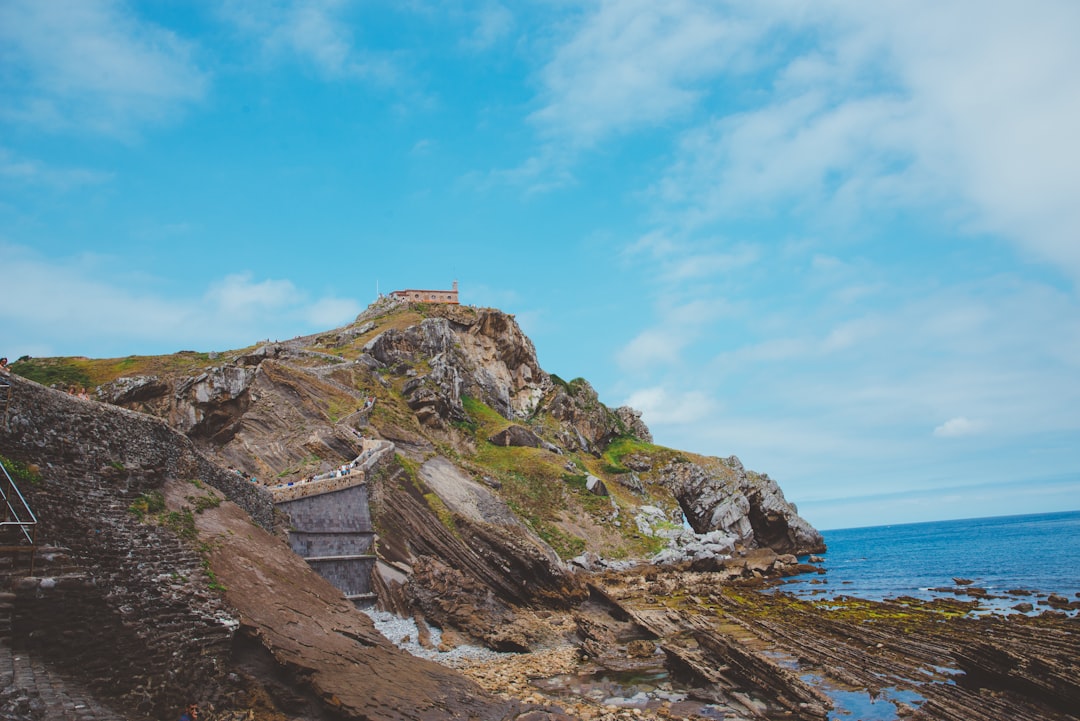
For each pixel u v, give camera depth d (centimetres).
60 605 1923
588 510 9819
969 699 3130
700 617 5247
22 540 2012
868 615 5531
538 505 9388
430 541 5519
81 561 2150
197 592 2436
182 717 1978
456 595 4891
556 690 3700
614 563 8875
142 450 2917
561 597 5681
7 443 2233
